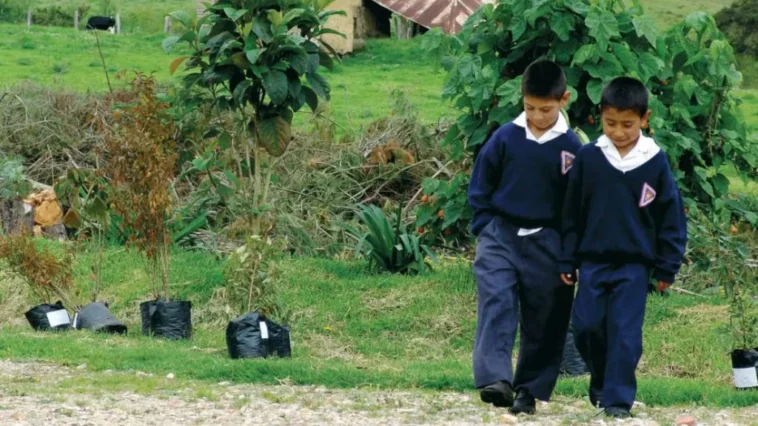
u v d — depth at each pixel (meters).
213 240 16.23
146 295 14.48
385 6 39.00
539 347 7.86
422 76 35.84
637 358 7.64
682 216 7.70
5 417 7.66
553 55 13.27
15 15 56.44
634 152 7.58
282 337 11.53
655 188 7.60
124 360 10.58
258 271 12.30
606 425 7.30
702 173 13.77
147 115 12.95
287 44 13.66
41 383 9.39
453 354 12.53
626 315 7.60
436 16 38.59
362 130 19.69
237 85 13.86
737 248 11.25
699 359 11.51
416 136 18.86
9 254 13.18
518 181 7.76
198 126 14.64
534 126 7.77
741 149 13.95
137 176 12.73
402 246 14.85
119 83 31.75
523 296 7.82
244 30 13.59
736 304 10.76
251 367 10.12
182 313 12.66
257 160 14.60
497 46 13.59
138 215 12.80
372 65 38.41
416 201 17.75
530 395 7.87
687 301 13.15
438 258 15.48
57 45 41.19
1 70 34.56
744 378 9.67
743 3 41.78
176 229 16.22
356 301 13.86
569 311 7.88
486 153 7.87
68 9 59.56
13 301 14.34
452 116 20.42
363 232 16.75
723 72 13.83
